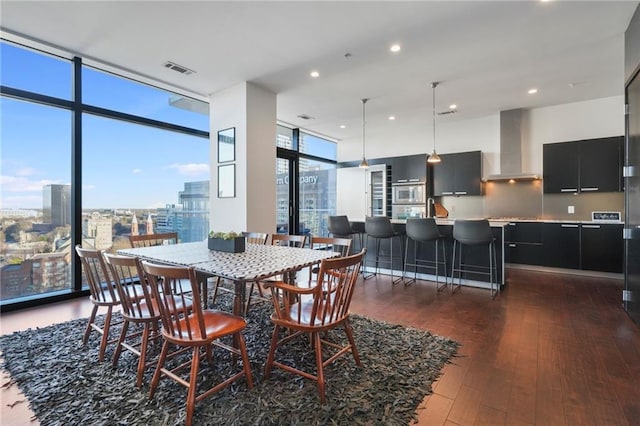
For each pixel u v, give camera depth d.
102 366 2.14
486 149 6.13
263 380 1.98
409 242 4.88
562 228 5.03
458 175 6.25
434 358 2.27
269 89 4.59
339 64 3.81
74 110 3.69
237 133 4.41
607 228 4.70
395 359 2.25
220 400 1.78
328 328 1.87
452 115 5.96
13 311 3.25
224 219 4.61
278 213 6.42
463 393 1.87
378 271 5.19
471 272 4.34
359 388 1.90
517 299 3.70
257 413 1.67
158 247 3.00
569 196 5.34
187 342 1.67
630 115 3.00
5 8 2.69
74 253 3.73
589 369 2.12
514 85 4.47
